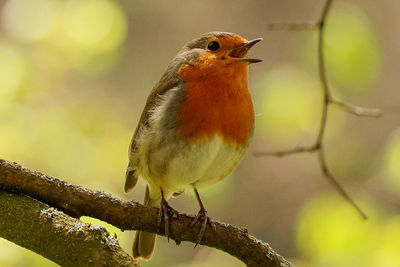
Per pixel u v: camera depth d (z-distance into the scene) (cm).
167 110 720
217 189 1161
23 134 1101
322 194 1068
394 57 1719
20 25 1203
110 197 609
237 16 1877
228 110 714
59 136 1130
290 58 1759
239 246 637
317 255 998
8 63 1152
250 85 1384
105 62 1225
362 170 1423
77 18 1187
